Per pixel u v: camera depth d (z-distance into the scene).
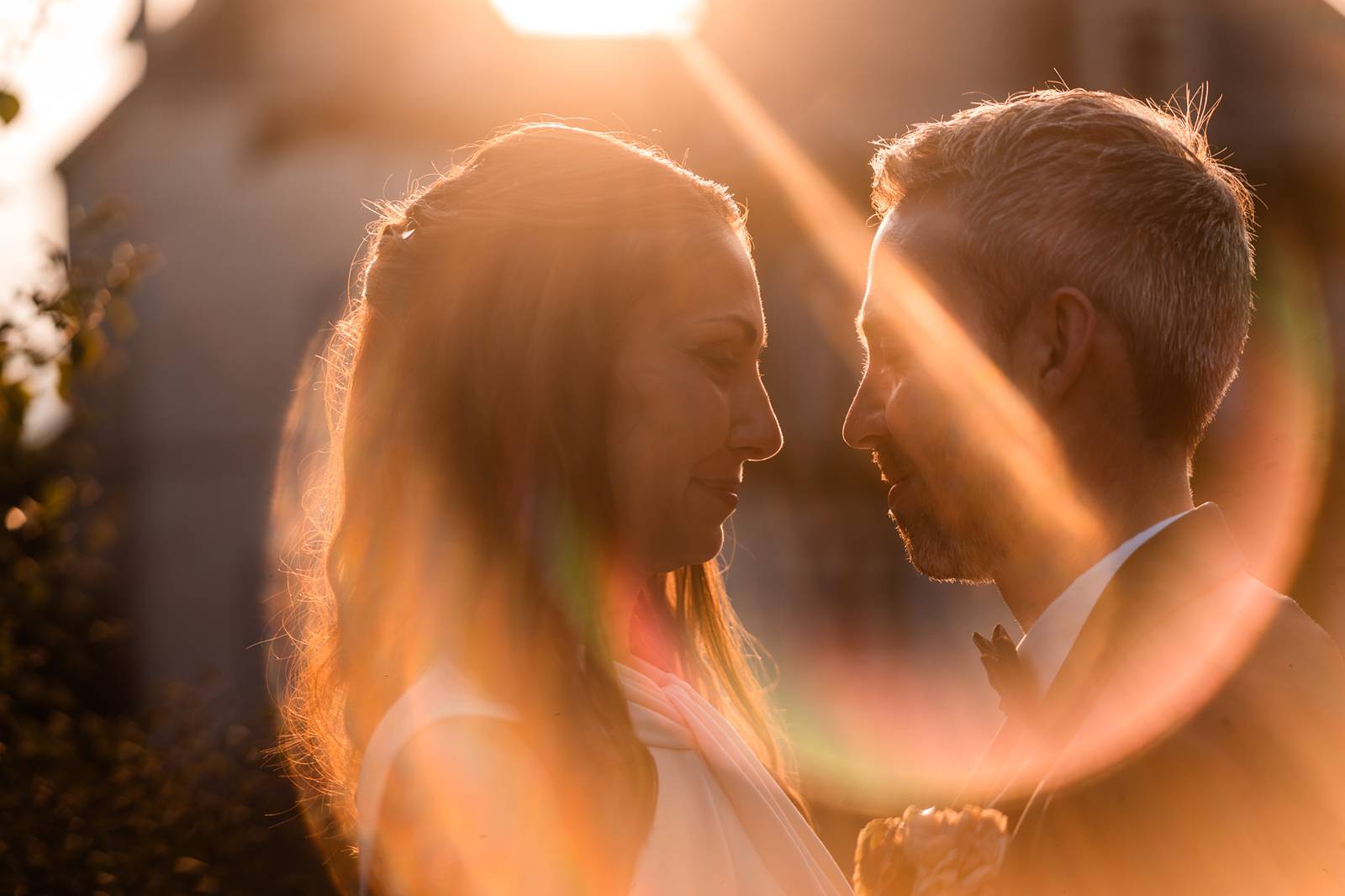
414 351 1.65
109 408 14.51
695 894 1.52
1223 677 1.49
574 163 1.63
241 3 15.05
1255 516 5.32
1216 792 1.43
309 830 3.91
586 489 1.58
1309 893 1.39
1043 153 1.70
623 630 1.74
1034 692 1.65
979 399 1.73
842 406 12.84
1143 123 1.71
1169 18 13.74
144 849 4.01
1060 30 14.15
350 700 1.63
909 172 1.83
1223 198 1.69
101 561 4.74
